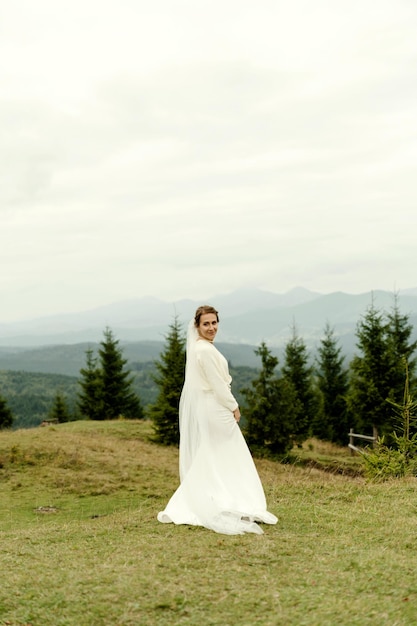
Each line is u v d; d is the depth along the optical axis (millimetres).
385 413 30109
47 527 8703
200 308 7141
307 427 37219
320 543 6168
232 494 6867
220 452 6965
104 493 15305
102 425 31859
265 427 24688
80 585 4977
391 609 4285
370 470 12445
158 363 33000
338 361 42938
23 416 117625
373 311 31031
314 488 10594
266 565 5387
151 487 16141
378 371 30547
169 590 4758
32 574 5391
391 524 7160
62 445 21062
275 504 8727
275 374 25875
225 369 7047
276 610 4348
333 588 4754
